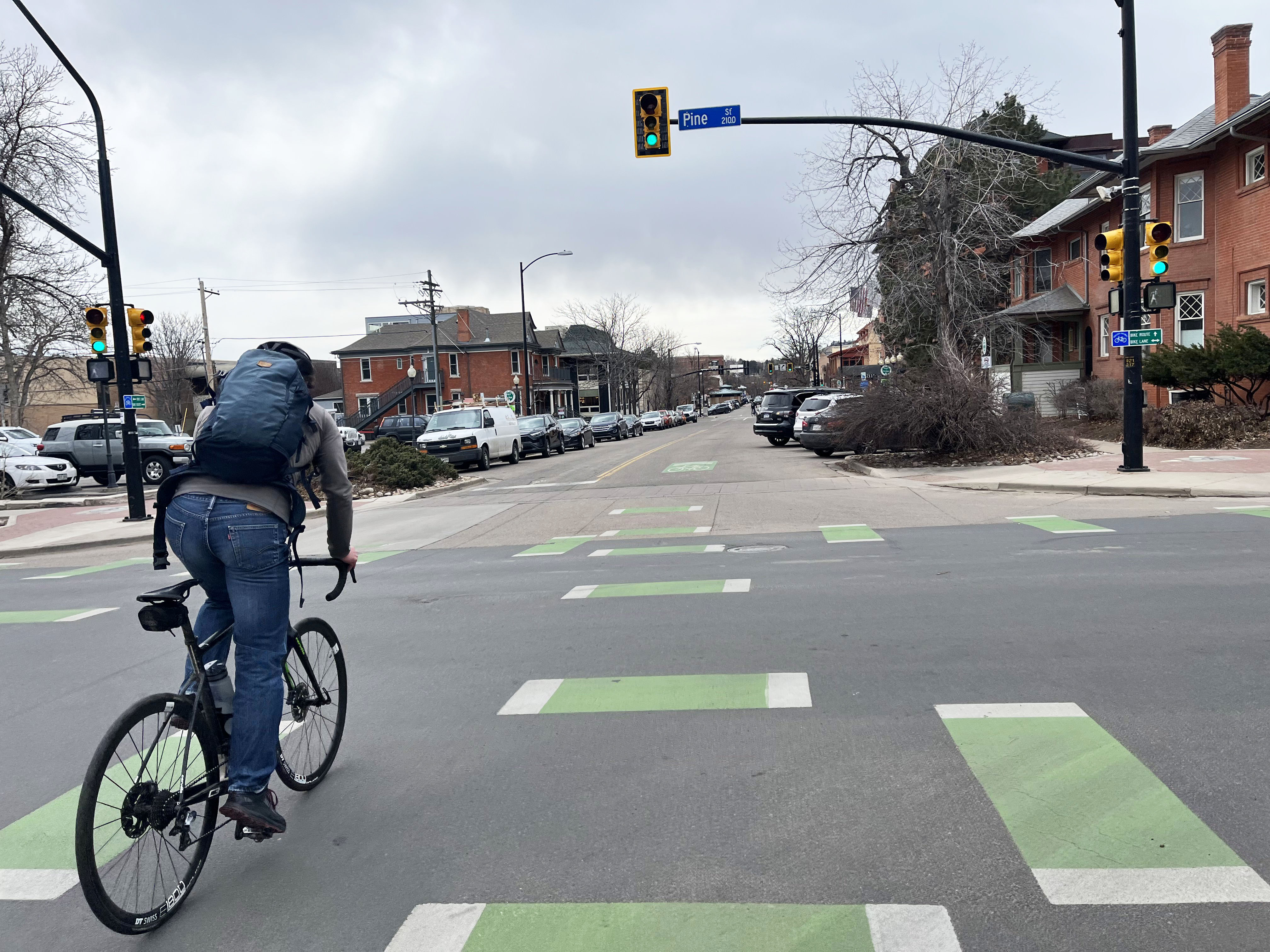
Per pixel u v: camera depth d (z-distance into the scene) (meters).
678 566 9.59
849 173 27.62
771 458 26.00
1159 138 36.00
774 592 7.84
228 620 3.71
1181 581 7.36
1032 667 5.33
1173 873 3.06
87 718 5.55
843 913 2.94
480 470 29.23
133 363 17.75
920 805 3.67
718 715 4.86
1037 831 3.40
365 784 4.24
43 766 4.75
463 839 3.63
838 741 4.39
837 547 10.25
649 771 4.18
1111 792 3.68
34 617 9.09
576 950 2.82
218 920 3.16
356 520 16.98
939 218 28.06
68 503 22.81
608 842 3.52
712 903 3.05
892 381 20.58
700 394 149.25
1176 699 4.69
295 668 4.11
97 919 3.10
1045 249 36.81
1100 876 3.07
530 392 74.81
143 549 15.16
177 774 3.28
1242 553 8.46
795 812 3.68
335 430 3.82
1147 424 20.56
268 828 3.35
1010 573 8.09
